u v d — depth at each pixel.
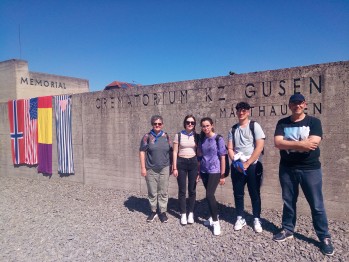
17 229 5.21
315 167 3.87
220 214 5.39
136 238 4.59
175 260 3.88
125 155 7.54
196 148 4.84
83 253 4.18
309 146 3.71
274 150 5.40
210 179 4.58
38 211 6.20
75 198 7.10
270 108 5.40
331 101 4.85
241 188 4.62
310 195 3.89
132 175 7.46
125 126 7.48
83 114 8.25
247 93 5.64
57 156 8.95
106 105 7.79
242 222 4.69
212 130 4.69
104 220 5.46
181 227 4.93
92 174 8.18
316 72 4.96
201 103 6.21
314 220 3.90
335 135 4.84
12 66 14.10
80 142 8.38
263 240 4.26
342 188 4.84
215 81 6.01
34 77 14.74
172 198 6.54
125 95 7.43
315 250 3.88
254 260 3.76
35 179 9.56
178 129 6.57
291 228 4.22
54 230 5.08
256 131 4.34
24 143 9.72
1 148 10.52
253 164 4.43
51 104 8.97
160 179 5.20
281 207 5.40
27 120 9.60
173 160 4.97
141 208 6.07
